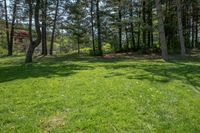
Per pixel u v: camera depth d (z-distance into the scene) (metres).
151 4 34.25
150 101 9.25
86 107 8.73
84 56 31.52
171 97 9.78
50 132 7.15
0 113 8.47
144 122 7.66
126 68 17.03
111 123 7.54
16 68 17.98
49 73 15.20
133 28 37.81
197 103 9.27
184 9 36.72
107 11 35.22
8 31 39.50
